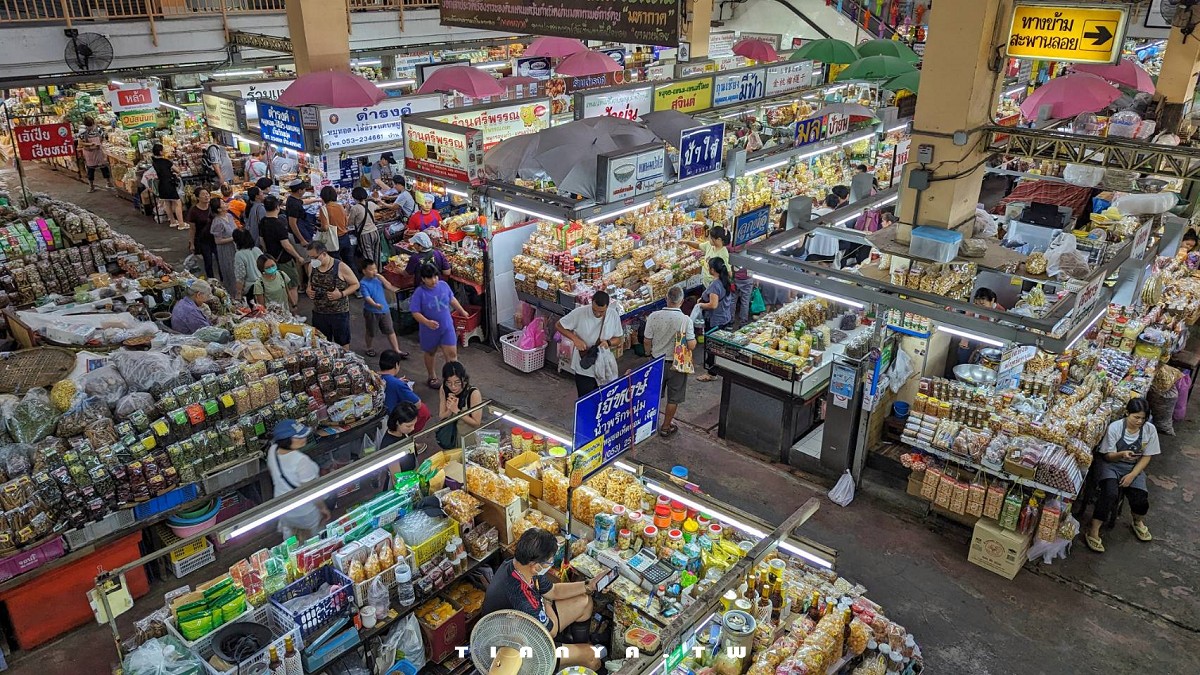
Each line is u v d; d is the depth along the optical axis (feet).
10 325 25.23
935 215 23.66
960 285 23.75
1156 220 31.19
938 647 19.22
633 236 35.14
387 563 16.44
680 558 16.26
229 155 49.98
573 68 54.80
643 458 26.91
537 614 14.57
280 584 15.67
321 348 23.47
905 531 23.52
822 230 27.81
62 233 30.53
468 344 34.94
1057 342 18.94
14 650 18.48
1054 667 18.75
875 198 30.63
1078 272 23.91
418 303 29.40
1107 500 22.31
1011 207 35.04
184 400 19.85
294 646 14.62
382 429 23.48
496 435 20.06
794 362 25.27
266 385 20.89
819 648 14.60
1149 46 80.48
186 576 20.10
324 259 29.09
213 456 20.03
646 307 33.14
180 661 14.01
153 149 48.39
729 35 86.02
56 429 19.03
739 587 15.12
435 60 67.26
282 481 19.21
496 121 38.04
